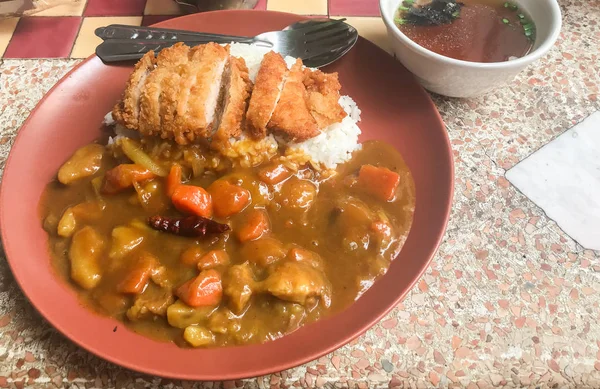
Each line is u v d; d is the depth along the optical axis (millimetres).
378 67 310
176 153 273
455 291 248
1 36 349
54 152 281
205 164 275
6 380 222
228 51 291
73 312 226
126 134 282
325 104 283
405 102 297
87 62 303
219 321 222
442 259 258
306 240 254
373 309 223
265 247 244
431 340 233
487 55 294
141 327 224
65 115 291
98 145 286
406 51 284
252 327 222
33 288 227
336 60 315
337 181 278
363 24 353
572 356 230
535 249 261
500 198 279
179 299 225
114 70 306
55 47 343
